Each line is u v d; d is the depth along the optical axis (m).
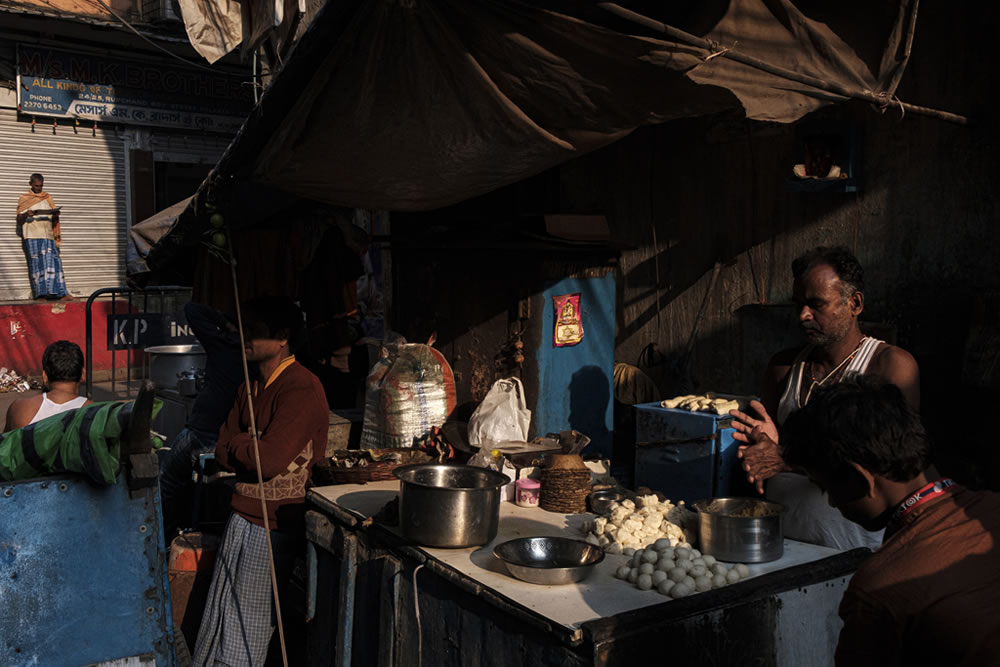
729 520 2.68
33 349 12.59
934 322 4.20
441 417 4.56
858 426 1.54
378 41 2.62
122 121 13.99
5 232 13.16
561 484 3.42
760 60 2.82
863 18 2.91
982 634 1.35
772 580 2.56
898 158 4.32
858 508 1.63
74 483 2.57
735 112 5.07
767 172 4.96
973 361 3.82
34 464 2.53
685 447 3.62
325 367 5.72
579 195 6.11
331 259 5.60
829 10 2.86
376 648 3.18
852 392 1.60
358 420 5.27
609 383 5.00
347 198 3.65
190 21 3.53
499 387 4.15
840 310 2.73
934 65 4.14
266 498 3.82
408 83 2.80
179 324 8.17
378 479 3.91
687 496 3.62
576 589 2.53
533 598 2.44
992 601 1.38
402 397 4.51
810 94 2.92
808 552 2.82
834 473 1.60
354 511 3.38
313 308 5.67
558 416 4.72
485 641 2.59
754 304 5.04
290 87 2.81
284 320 3.92
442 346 5.21
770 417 3.04
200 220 4.21
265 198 4.55
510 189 5.45
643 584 2.51
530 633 2.39
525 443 3.92
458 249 5.04
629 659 2.25
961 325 4.09
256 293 5.33
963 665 1.35
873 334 4.26
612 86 2.84
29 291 13.44
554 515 3.38
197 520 5.31
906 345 4.32
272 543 3.82
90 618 2.60
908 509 1.55
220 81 14.85
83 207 13.89
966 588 1.41
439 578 2.81
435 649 2.84
